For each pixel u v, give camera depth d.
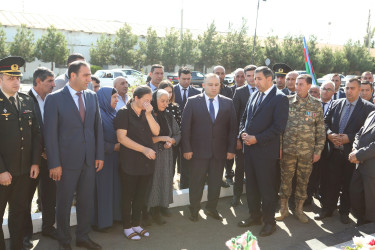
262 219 4.26
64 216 3.38
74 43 31.98
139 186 3.77
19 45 26.05
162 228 4.09
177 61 29.36
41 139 3.42
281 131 3.83
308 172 4.29
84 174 3.44
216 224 4.23
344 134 4.36
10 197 3.29
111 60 29.30
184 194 4.82
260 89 3.96
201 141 4.16
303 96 4.25
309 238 3.91
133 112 3.65
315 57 30.22
